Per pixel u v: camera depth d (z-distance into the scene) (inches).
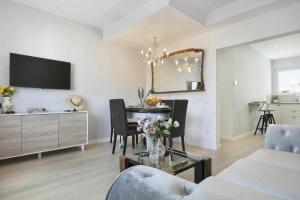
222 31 139.7
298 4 105.0
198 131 157.5
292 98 254.1
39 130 115.9
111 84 174.7
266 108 236.1
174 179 34.3
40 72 129.0
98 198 70.3
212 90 148.0
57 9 131.4
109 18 145.6
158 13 115.6
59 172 94.8
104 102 169.3
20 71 120.2
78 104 144.9
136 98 195.3
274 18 114.0
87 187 79.0
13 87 118.8
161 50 187.3
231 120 175.8
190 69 162.1
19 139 108.1
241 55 194.2
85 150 137.5
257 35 121.4
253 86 221.0
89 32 159.2
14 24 120.9
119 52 181.2
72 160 113.7
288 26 108.4
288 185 44.6
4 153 102.8
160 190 30.3
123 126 123.3
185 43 166.7
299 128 77.2
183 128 134.0
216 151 137.3
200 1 116.8
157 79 193.0
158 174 36.6
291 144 77.1
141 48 193.8
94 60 162.6
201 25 133.4
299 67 254.8
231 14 120.5
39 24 131.6
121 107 122.0
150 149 72.3
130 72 190.5
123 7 127.6
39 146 115.8
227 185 32.3
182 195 30.0
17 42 121.9
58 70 137.9
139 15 126.6
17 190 75.8
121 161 73.7
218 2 118.3
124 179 36.3
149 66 202.8
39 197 70.5
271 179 47.8
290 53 240.1
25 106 125.0
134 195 32.4
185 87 166.4
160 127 72.8
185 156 75.5
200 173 70.9
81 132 135.8
